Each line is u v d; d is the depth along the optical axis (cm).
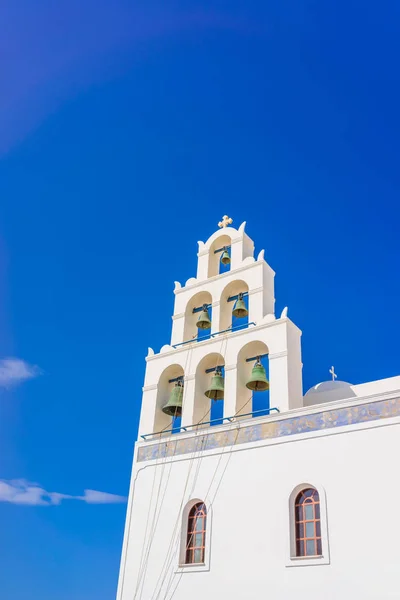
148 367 2169
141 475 1923
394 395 1558
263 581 1507
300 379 1886
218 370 2058
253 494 1652
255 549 1564
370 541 1407
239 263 2214
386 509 1425
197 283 2272
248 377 1981
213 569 1606
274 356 1862
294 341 1930
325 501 1517
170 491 1827
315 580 1432
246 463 1717
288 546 1512
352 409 1609
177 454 1883
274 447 1689
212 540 1652
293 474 1611
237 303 2114
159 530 1777
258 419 1766
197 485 1780
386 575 1348
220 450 1791
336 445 1583
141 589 1708
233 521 1645
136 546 1794
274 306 2119
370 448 1525
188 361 2066
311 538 1512
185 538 1728
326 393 1936
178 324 2223
